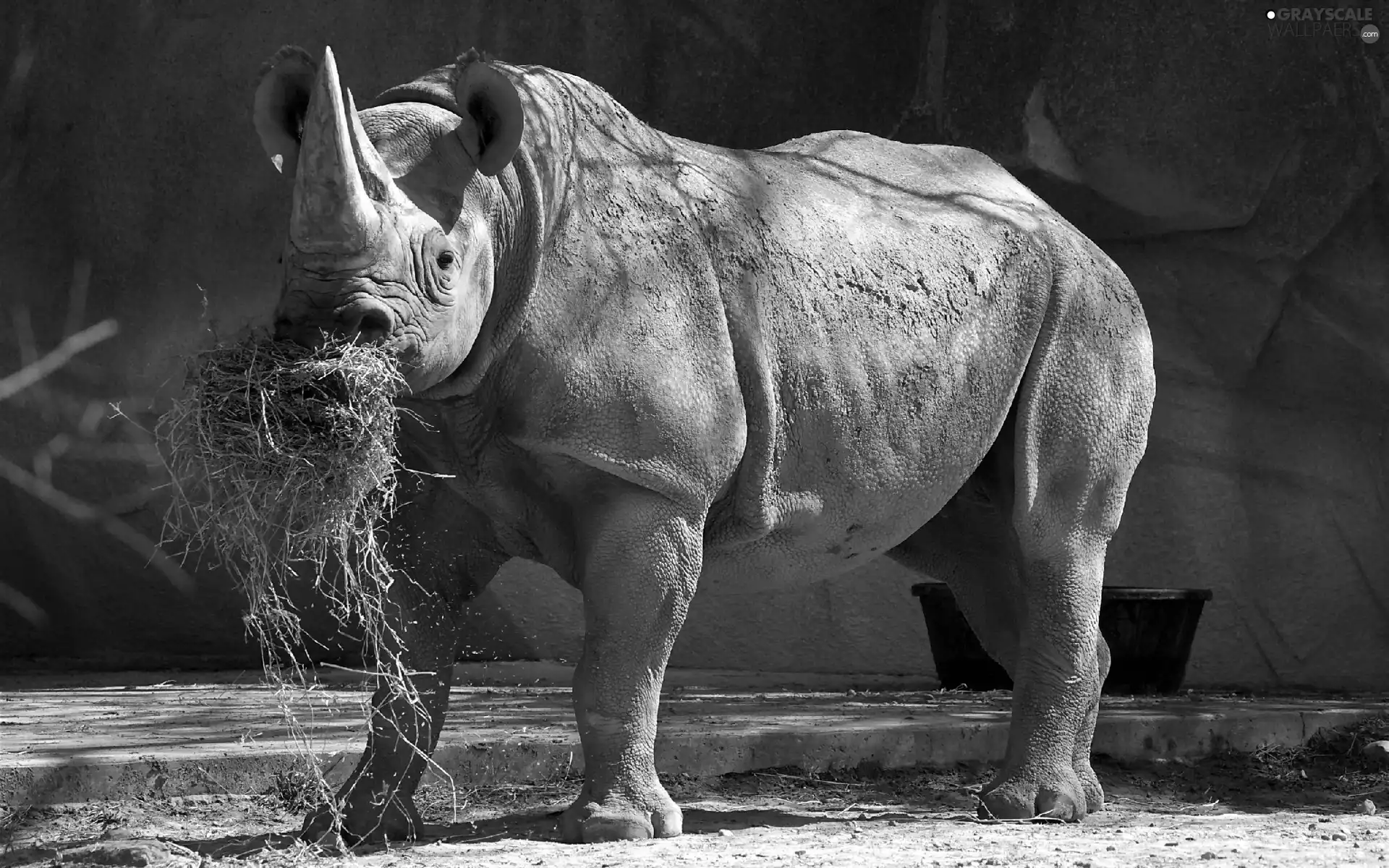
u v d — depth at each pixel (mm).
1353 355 32906
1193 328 33656
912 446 14281
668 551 12562
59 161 36312
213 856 12469
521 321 12242
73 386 34812
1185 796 18031
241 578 11758
